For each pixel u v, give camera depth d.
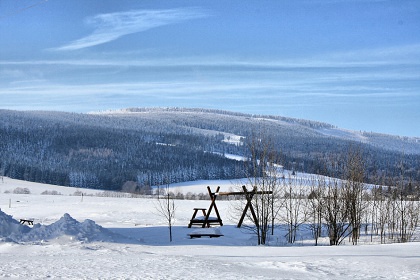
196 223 38.00
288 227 35.34
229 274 13.98
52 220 50.78
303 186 33.69
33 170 190.50
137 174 191.25
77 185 184.88
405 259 17.70
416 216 36.53
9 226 27.03
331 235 29.89
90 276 13.24
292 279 13.26
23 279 12.58
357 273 14.85
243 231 34.47
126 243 26.48
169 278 13.01
